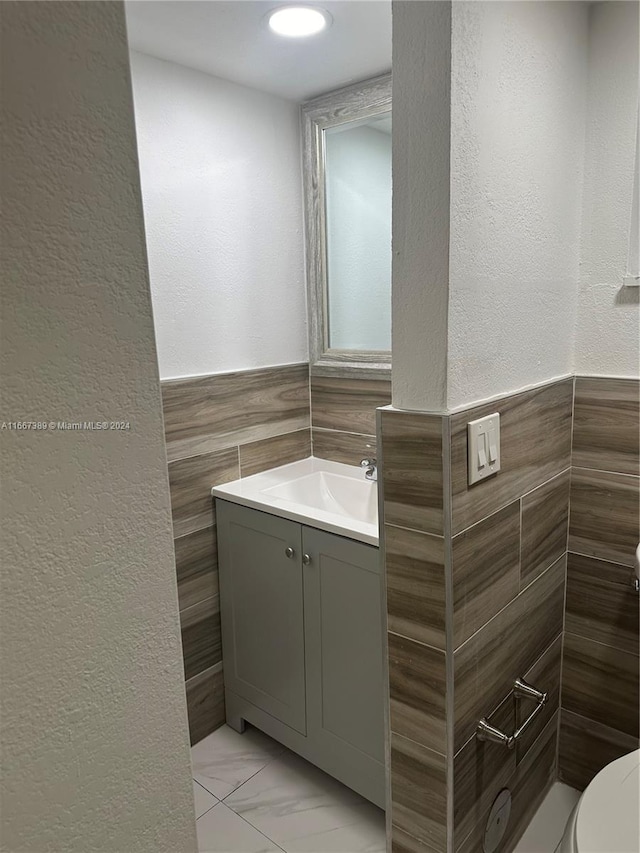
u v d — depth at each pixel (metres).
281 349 2.10
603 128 1.42
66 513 0.47
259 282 2.00
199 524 1.90
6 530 0.43
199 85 1.77
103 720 0.52
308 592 1.68
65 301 0.45
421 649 1.24
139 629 0.54
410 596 1.23
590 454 1.56
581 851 1.02
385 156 1.85
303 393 2.18
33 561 0.45
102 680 0.51
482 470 1.20
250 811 1.71
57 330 0.45
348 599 1.58
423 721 1.27
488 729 1.33
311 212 2.08
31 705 0.46
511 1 1.14
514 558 1.38
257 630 1.88
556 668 1.67
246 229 1.94
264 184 1.98
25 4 0.41
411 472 1.18
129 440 0.51
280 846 1.60
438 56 1.01
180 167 1.74
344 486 2.02
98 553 0.50
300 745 1.81
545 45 1.25
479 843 1.40
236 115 1.87
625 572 1.55
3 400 0.42
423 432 1.14
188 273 1.80
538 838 1.56
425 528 1.18
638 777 1.16
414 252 1.11
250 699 1.95
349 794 1.77
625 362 1.48
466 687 1.26
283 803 1.73
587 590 1.62
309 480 2.04
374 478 1.94
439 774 1.27
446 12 0.99
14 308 0.42
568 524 1.62
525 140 1.23
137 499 0.52
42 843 0.49
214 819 1.68
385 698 1.34
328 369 2.11
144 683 0.55
